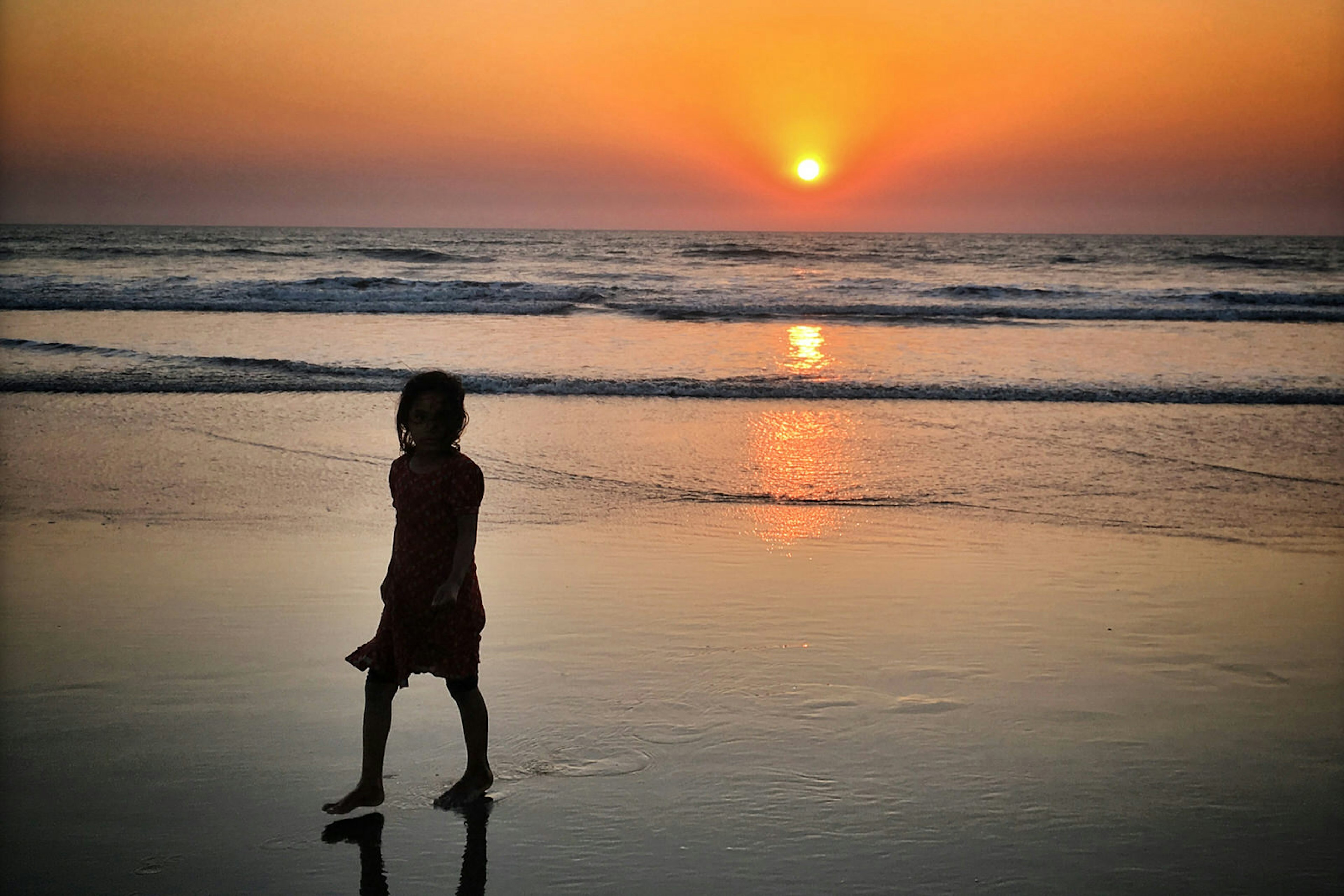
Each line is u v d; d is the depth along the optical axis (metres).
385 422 10.74
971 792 3.38
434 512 3.29
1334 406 12.66
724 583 5.78
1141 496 8.13
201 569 5.93
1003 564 6.25
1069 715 4.00
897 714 3.99
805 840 3.08
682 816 3.21
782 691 4.20
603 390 13.08
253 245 59.94
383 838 3.09
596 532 6.91
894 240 91.06
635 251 59.00
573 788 3.40
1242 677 4.44
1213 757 3.66
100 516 7.14
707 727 3.86
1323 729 3.91
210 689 4.20
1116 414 11.99
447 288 27.45
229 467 8.67
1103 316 23.30
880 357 16.55
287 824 3.17
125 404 11.59
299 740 3.75
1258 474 8.99
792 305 24.50
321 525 6.94
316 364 14.62
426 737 3.79
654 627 4.99
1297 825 3.20
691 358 16.17
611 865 2.94
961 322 21.97
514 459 9.23
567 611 5.23
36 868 2.90
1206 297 27.33
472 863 2.95
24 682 4.24
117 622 4.99
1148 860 2.99
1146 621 5.19
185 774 3.47
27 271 37.19
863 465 9.18
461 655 3.32
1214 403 12.80
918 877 2.89
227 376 13.35
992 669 4.48
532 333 18.92
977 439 10.42
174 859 2.96
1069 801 3.33
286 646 4.70
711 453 9.62
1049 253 61.09
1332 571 6.18
